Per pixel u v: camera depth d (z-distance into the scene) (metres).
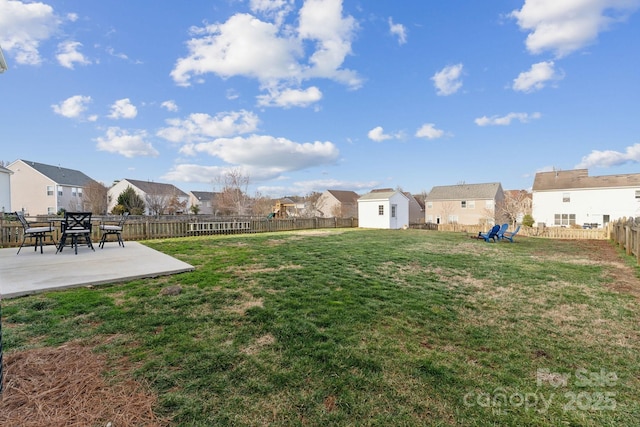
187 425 1.66
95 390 1.93
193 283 4.53
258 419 1.72
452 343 2.80
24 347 2.47
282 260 6.62
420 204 43.59
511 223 27.55
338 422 1.72
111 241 10.72
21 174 32.53
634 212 24.16
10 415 1.68
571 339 2.94
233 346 2.58
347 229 20.48
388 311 3.58
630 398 2.02
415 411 1.83
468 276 5.58
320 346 2.63
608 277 5.61
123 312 3.28
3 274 4.71
